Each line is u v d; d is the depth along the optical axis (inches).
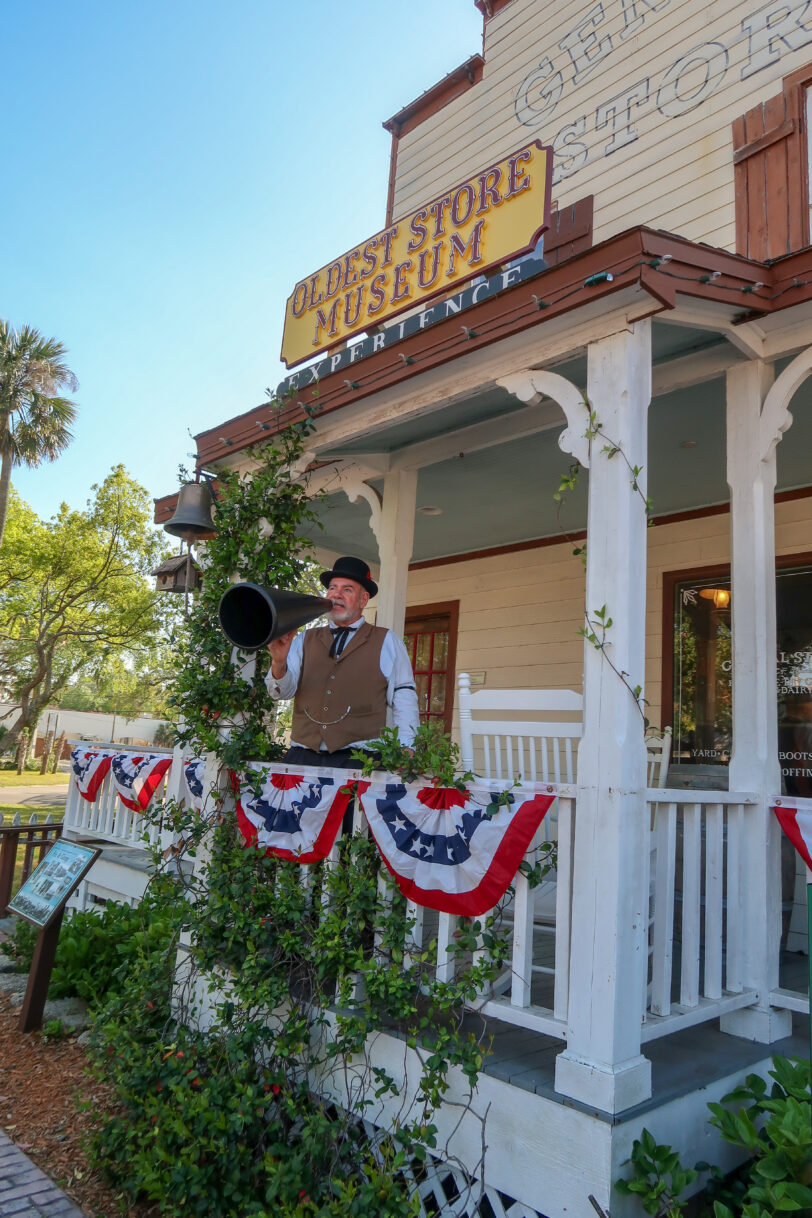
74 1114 151.5
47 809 705.0
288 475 174.1
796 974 154.9
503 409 178.5
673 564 240.1
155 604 856.3
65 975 208.8
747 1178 103.9
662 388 151.0
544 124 253.9
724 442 192.4
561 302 116.3
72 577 874.8
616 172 229.9
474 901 110.7
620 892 98.6
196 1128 122.3
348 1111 120.5
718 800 119.3
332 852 135.3
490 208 151.8
